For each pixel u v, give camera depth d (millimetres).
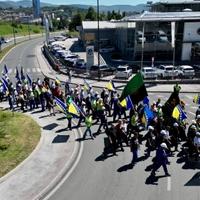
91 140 23828
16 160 20375
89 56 49781
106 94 29703
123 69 47406
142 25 59812
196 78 45594
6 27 152875
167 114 23531
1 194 16750
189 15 60125
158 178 18078
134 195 16500
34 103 31938
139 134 23000
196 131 20391
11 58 73438
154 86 42250
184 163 19734
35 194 16750
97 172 18953
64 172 19000
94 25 81750
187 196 16297
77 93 30469
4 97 36094
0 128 25906
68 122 26188
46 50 76125
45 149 22156
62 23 182250
